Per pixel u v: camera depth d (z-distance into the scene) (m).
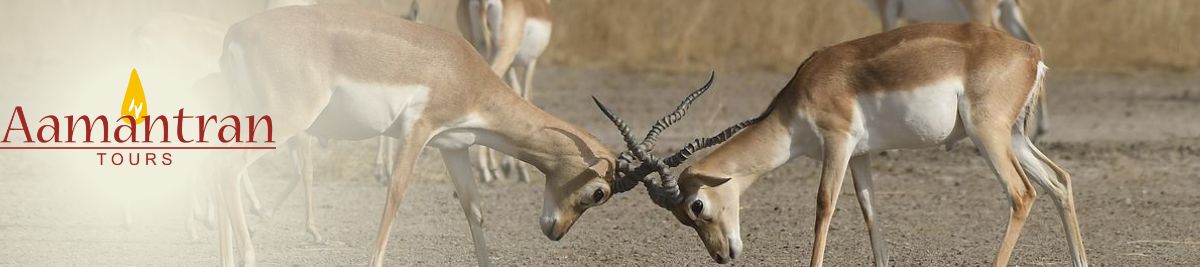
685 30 67.38
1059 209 23.19
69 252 25.61
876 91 22.28
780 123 22.89
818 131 22.53
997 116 22.12
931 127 22.34
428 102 22.69
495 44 35.44
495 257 25.91
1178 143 42.62
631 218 30.38
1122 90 56.88
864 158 23.64
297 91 21.91
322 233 28.14
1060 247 27.00
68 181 33.47
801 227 29.36
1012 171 22.12
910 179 36.44
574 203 23.47
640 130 44.91
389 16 22.84
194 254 25.70
